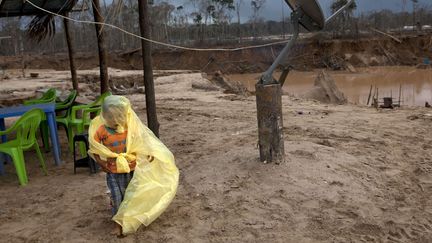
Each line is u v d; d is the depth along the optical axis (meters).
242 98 18.36
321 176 5.96
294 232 4.67
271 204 5.29
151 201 4.71
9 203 5.86
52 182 6.68
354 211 5.11
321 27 6.23
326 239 4.52
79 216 5.26
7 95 19.41
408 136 9.09
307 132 9.40
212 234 4.67
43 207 5.63
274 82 6.27
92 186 6.30
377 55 73.44
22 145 6.83
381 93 40.34
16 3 11.30
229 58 71.38
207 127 10.66
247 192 5.62
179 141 9.05
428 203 5.54
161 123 11.65
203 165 6.70
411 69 65.06
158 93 22.22
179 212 5.19
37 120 6.95
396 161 7.20
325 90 22.80
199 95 20.23
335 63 69.00
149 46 7.36
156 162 4.87
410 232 4.71
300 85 50.75
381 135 9.11
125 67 64.62
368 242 4.47
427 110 13.98
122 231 4.62
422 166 6.98
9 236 4.84
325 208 5.20
